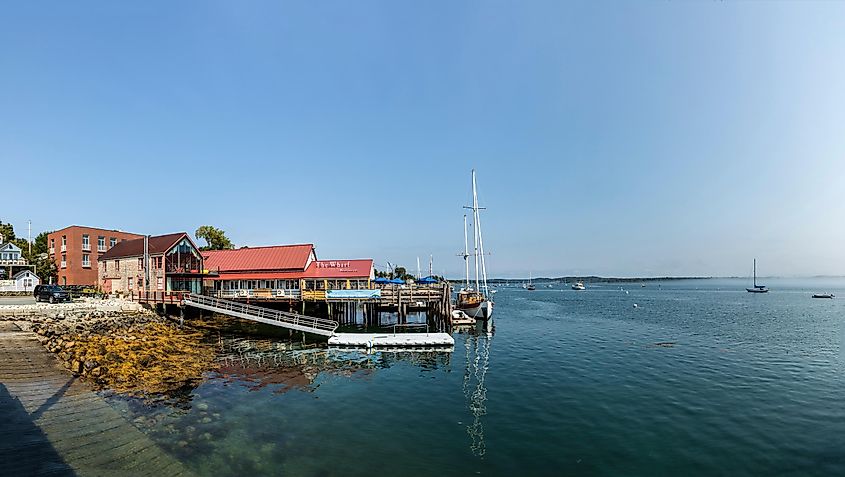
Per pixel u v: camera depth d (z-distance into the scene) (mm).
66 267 67562
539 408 20984
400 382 26141
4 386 19000
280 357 33344
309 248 58250
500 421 19188
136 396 20641
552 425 18641
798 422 18969
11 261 64750
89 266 68625
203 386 24000
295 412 20172
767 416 19719
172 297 46688
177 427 17406
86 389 20156
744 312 79250
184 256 54312
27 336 27094
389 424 18781
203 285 55875
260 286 54969
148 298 48656
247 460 14695
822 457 15484
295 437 17062
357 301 49688
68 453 13703
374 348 37062
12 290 60312
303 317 43062
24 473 12141
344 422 18969
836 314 74688
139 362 26000
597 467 14688
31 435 14609
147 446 15039
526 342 41875
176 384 23797
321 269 55688
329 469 14258
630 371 28750
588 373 28250
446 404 21719
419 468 14492
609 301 118875
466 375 28000
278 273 55781
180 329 42094
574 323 59375
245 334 42844
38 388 19266
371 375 27922
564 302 114438
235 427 17844
